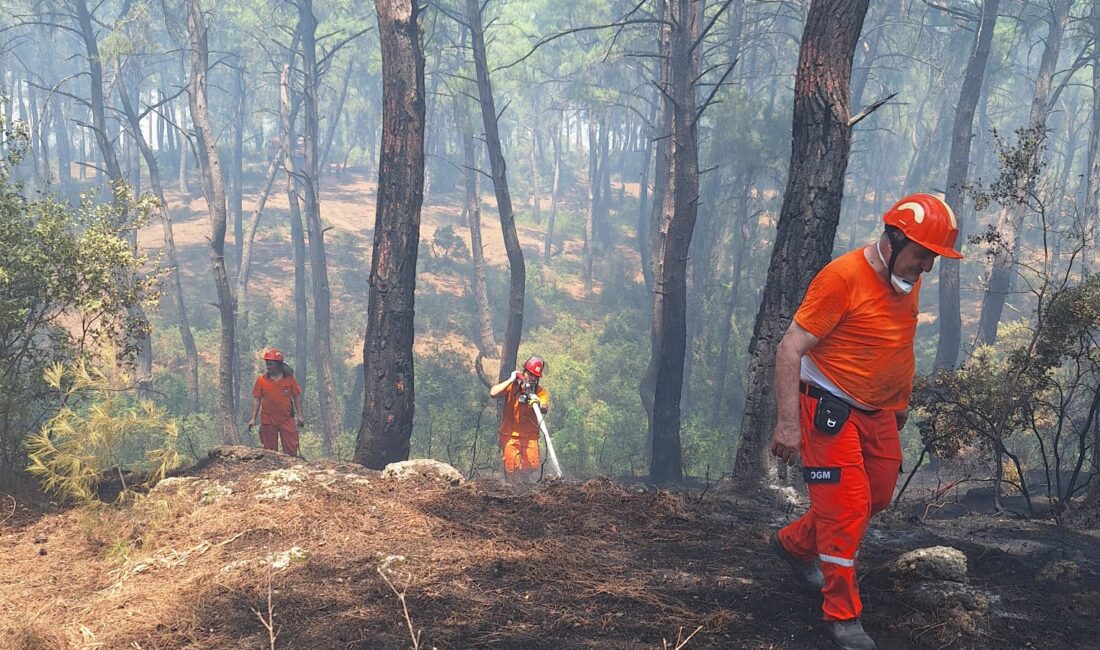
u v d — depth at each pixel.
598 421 19.61
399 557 3.83
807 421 3.10
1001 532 5.01
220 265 17.36
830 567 3.05
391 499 4.83
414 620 3.22
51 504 5.39
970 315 32.12
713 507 5.13
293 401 10.28
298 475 5.22
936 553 3.52
